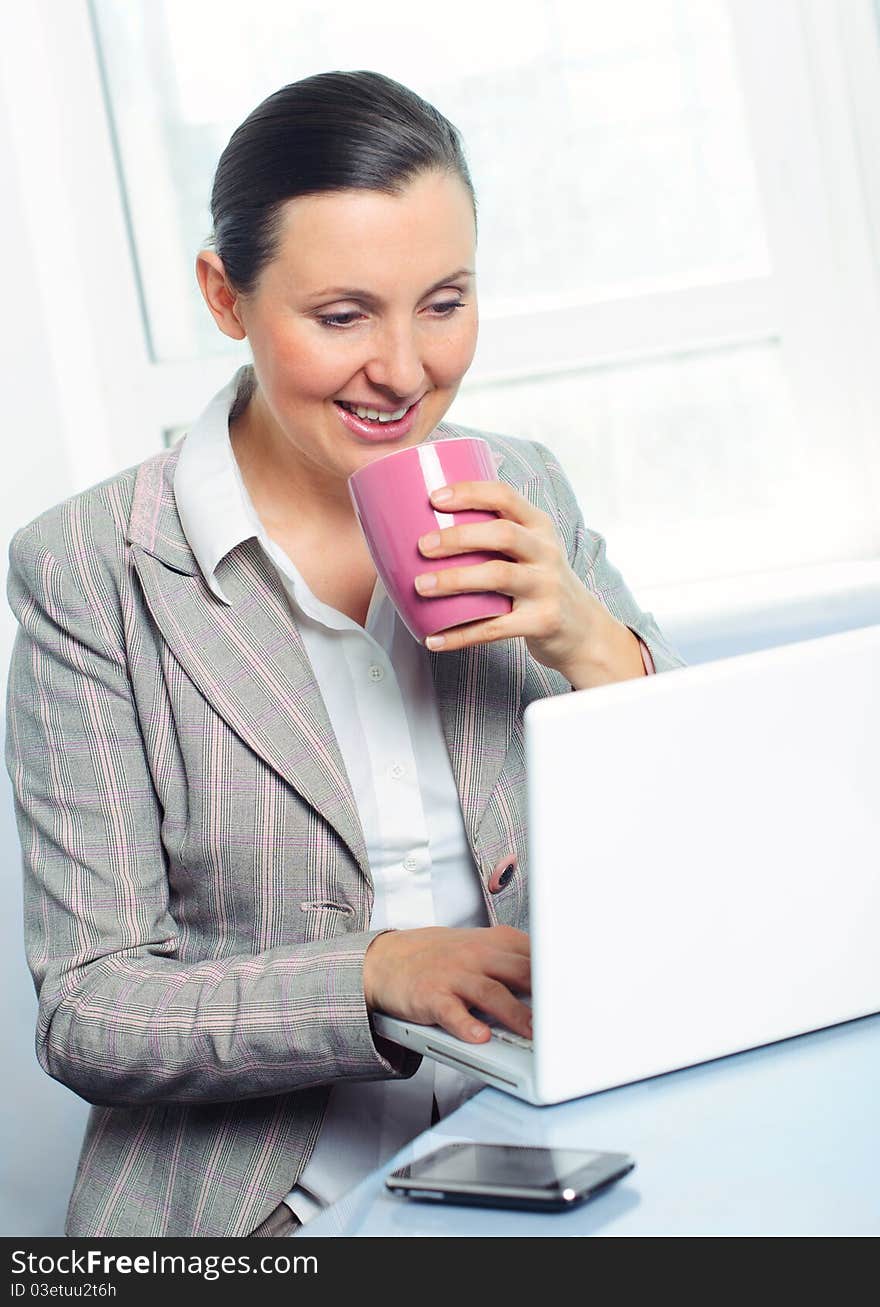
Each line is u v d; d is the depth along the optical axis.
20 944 1.78
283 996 0.89
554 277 1.99
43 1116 1.80
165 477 1.14
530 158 1.97
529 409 2.02
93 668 1.08
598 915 0.67
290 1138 1.01
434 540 0.87
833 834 0.73
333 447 1.01
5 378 1.81
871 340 1.94
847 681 0.72
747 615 1.79
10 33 1.90
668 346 1.98
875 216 1.92
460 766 1.11
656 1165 0.61
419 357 0.97
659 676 0.68
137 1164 1.04
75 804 1.06
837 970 0.75
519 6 1.94
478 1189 0.59
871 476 1.98
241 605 1.08
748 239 1.98
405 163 0.93
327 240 0.92
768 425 2.00
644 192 1.97
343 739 1.12
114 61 1.96
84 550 1.10
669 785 0.68
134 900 1.04
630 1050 0.70
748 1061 0.72
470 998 0.81
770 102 1.93
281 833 1.05
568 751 0.65
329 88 0.95
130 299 1.98
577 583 0.97
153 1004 0.94
